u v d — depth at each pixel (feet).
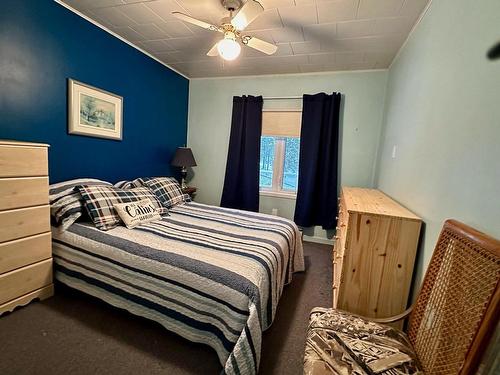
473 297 2.79
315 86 11.35
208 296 4.64
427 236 4.63
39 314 5.64
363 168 11.16
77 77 7.73
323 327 3.90
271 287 5.23
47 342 4.90
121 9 7.18
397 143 7.64
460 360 2.69
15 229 5.42
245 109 12.26
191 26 7.95
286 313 6.38
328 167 11.24
